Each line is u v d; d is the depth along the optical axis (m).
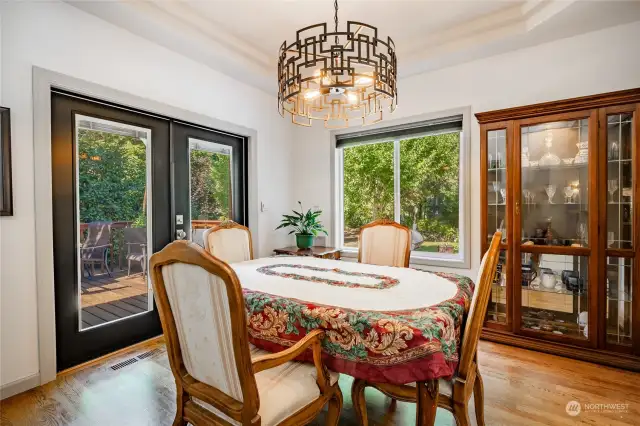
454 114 3.00
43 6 1.95
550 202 2.43
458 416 1.21
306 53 1.61
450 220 3.20
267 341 1.37
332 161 3.85
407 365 1.07
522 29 2.42
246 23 2.51
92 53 2.18
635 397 1.82
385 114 3.42
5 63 1.80
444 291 1.54
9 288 1.83
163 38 2.49
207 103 3.00
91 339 2.28
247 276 1.87
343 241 3.94
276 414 1.07
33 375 1.92
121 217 2.46
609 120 2.18
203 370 1.08
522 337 2.48
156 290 1.13
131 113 2.50
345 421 1.64
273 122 3.80
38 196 1.92
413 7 2.29
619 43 2.32
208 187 3.14
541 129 2.45
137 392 1.88
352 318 1.18
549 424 1.59
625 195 2.16
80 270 2.22
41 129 1.94
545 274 2.46
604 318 2.20
